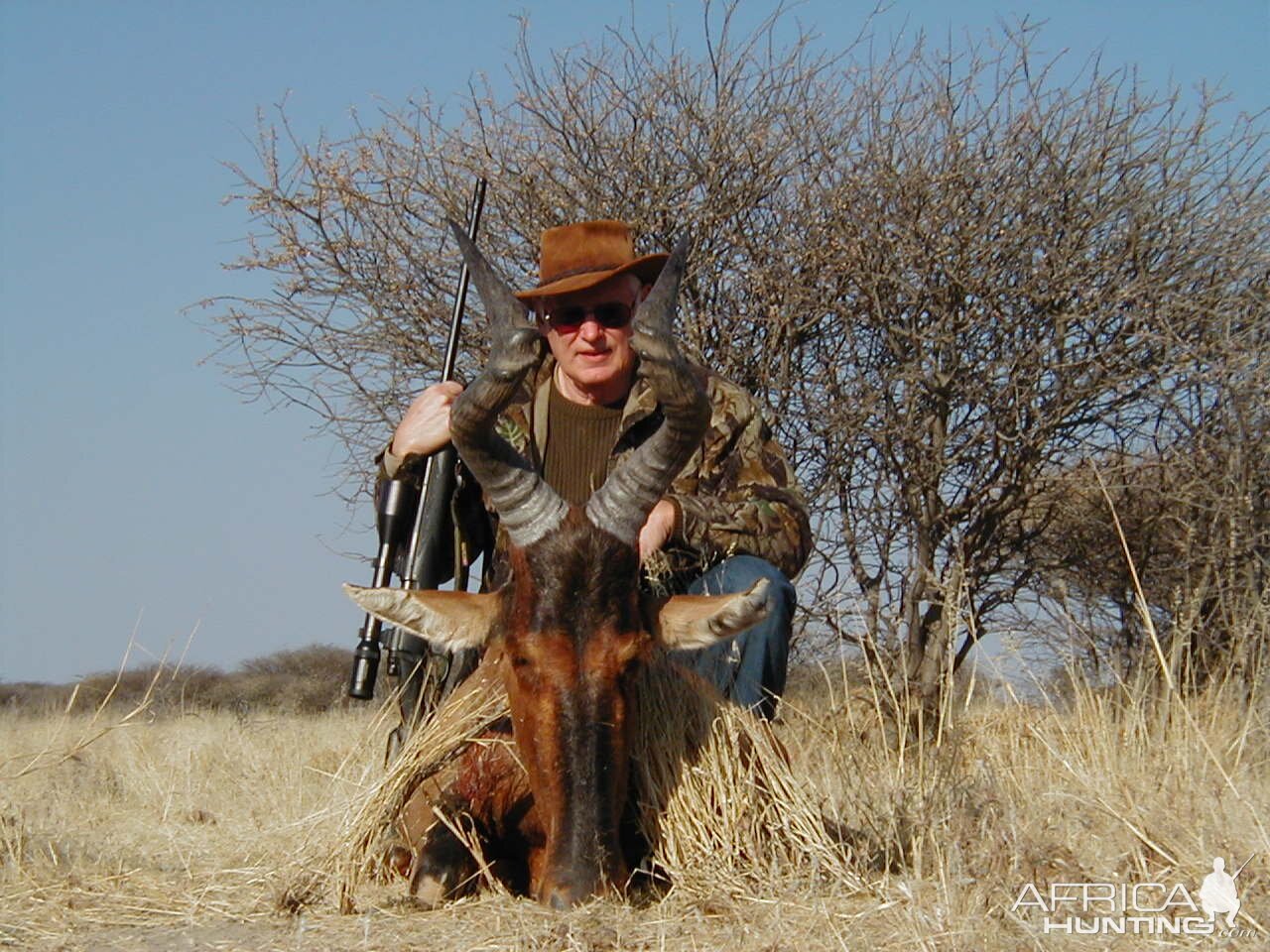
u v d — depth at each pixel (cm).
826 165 587
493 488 237
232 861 281
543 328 309
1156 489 529
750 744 261
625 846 252
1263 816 262
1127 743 304
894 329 561
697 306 591
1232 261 574
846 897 237
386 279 606
